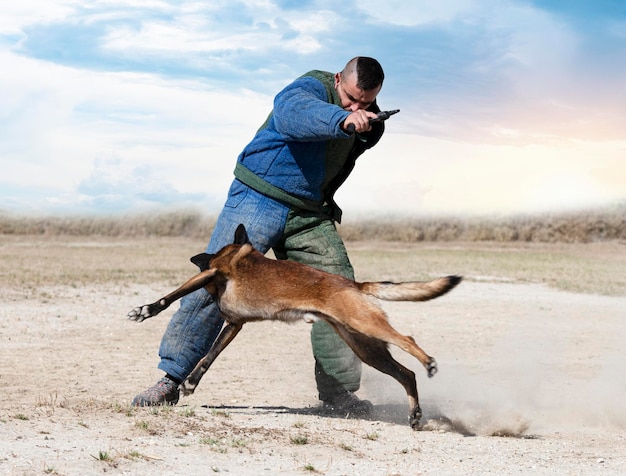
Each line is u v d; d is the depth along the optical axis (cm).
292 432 629
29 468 477
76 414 633
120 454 518
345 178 763
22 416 606
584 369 1074
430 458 573
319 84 714
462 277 643
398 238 4322
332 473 516
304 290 650
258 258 668
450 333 1400
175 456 530
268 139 732
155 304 639
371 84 707
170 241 4106
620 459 596
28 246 3506
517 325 1502
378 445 609
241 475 500
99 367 1012
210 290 674
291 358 1140
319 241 745
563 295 2011
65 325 1367
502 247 3969
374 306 641
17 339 1212
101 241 4025
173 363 732
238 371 1028
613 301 1903
